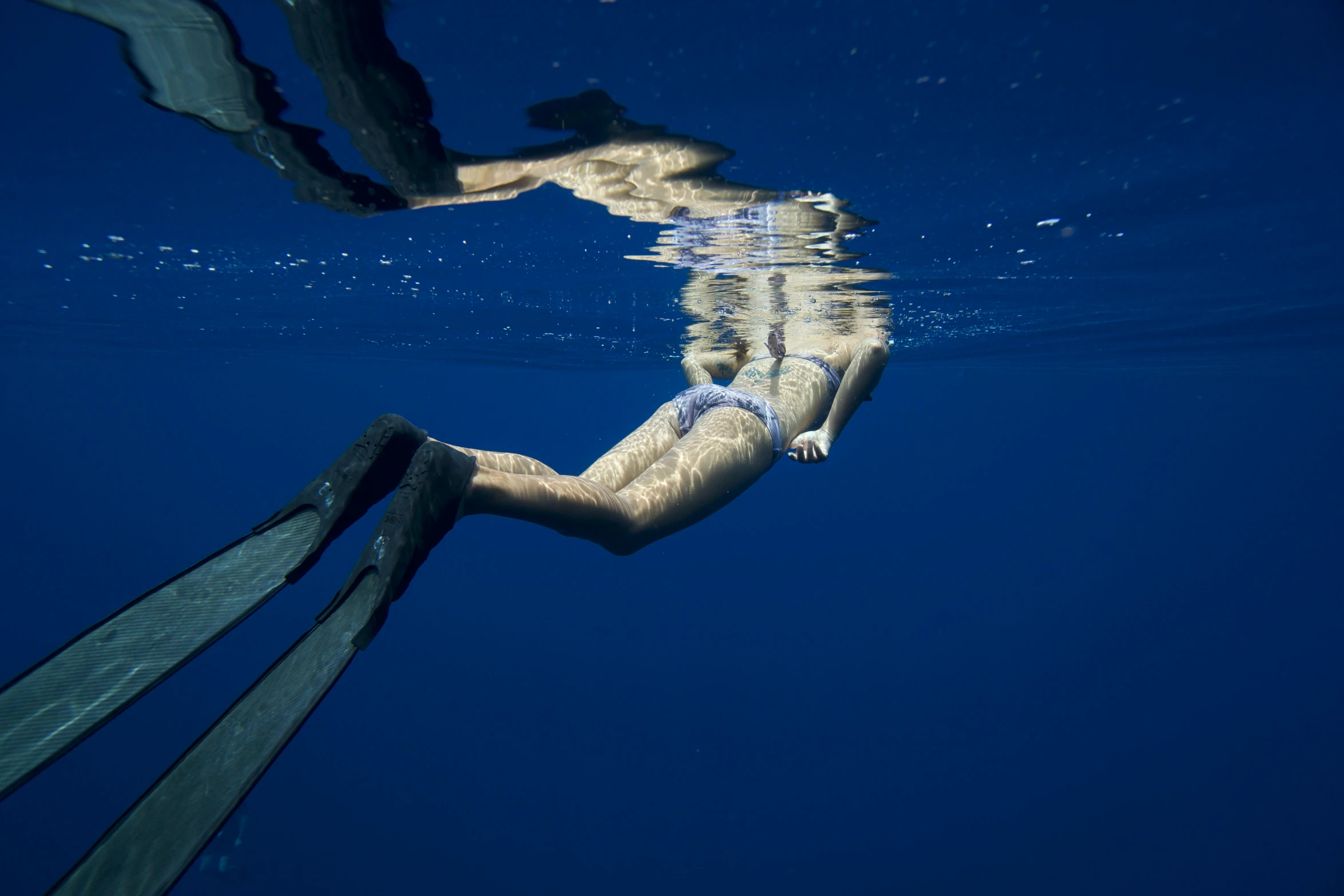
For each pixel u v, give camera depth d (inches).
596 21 138.6
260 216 260.2
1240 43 147.3
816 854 896.3
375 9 134.6
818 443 219.9
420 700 1330.0
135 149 200.2
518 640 1854.1
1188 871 810.2
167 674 81.0
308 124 183.8
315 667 81.3
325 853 858.1
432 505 97.3
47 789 900.6
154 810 71.5
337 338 652.1
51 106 174.7
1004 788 1005.2
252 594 91.6
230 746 76.2
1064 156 200.4
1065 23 140.4
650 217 255.3
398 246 299.7
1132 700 1268.5
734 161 202.7
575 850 913.5
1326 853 808.9
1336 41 147.0
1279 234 279.9
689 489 162.4
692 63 152.5
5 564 2229.3
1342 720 1125.1
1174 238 284.5
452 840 909.8
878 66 154.1
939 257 312.2
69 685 79.7
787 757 1154.0
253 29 142.7
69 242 303.9
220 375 1357.0
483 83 160.6
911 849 892.6
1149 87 164.2
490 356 785.6
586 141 189.9
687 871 872.9
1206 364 892.0
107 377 1421.0
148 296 449.4
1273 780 964.0
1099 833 887.1
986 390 1542.8
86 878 66.8
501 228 271.9
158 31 142.9
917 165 206.1
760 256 311.3
